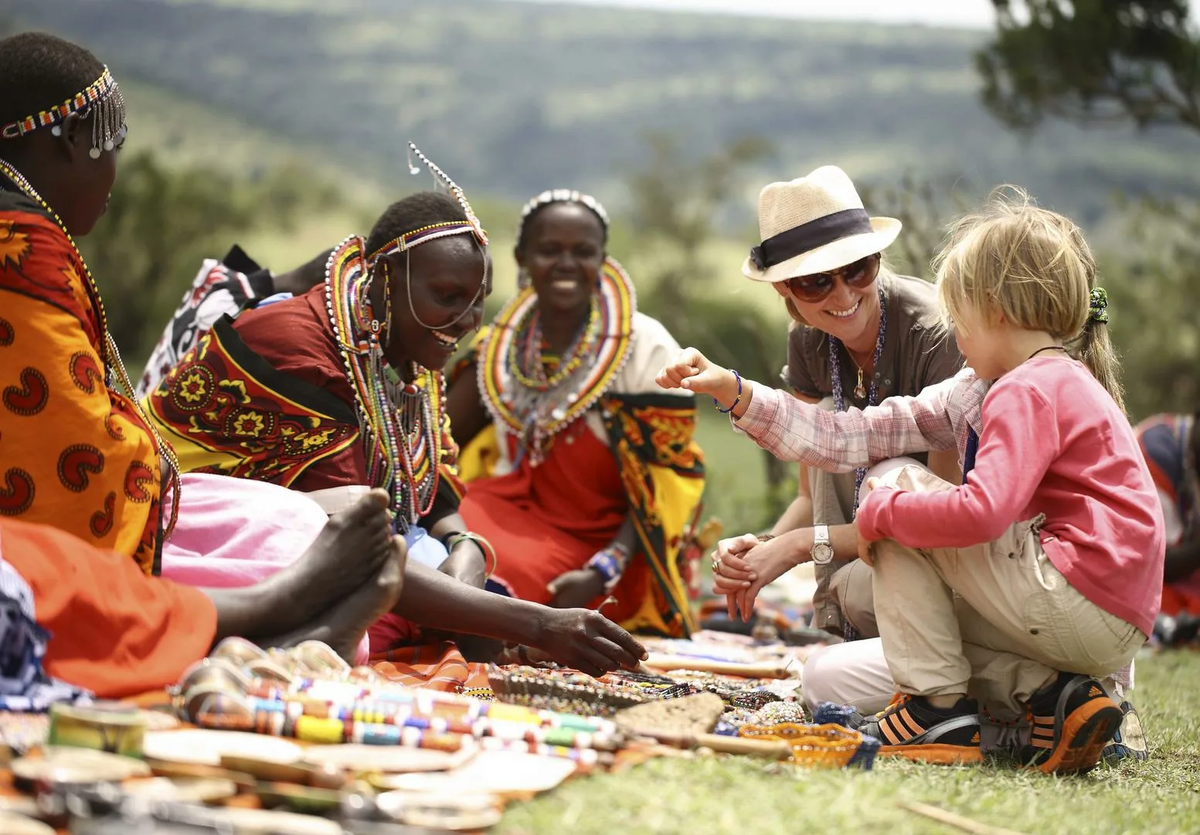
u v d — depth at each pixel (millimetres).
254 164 95938
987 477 3186
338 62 170500
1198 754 3744
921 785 2832
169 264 21203
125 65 132750
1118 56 13398
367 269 4305
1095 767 3377
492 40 182375
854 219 4324
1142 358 17125
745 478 13414
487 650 4398
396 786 2406
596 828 2287
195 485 3742
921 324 4348
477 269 4285
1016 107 13898
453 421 6117
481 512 5766
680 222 38844
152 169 21656
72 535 2955
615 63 184125
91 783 2139
